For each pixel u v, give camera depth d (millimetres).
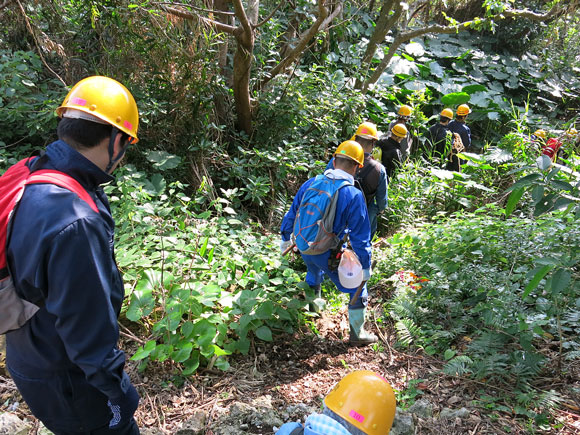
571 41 14289
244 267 4199
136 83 5934
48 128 5402
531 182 2707
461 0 13445
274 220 6293
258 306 3555
